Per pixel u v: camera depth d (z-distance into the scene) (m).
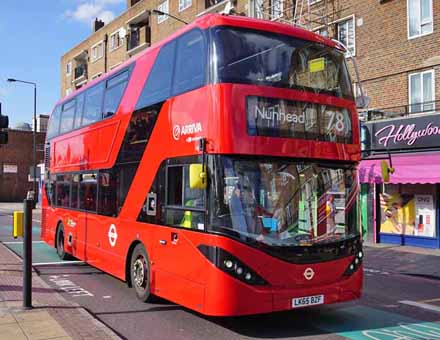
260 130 6.46
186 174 6.96
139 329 6.89
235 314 6.04
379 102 19.28
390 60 18.89
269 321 7.37
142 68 8.86
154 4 41.00
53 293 8.62
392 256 15.27
